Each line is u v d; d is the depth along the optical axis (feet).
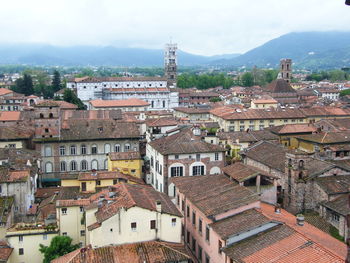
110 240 193.47
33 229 214.28
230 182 234.17
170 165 302.04
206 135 387.14
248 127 538.88
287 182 257.96
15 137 387.75
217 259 190.19
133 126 409.08
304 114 555.69
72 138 378.94
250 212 193.77
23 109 611.06
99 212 202.90
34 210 260.21
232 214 196.95
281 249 159.53
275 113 554.05
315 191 251.19
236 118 531.91
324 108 583.58
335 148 343.26
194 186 244.01
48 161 377.91
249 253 165.48
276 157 298.35
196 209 220.23
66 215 220.02
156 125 399.24
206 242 204.74
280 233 172.04
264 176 231.30
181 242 220.43
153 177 334.03
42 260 213.66
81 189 271.69
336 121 459.73
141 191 230.68
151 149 340.18
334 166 256.93
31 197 276.62
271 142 355.36
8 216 234.38
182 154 303.07
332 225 225.56
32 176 289.53
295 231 168.55
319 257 146.61
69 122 407.23
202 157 309.22
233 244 177.37
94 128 396.37
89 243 201.77
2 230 225.15
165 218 202.08
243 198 203.92
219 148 314.96
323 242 163.84
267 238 171.83
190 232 232.12
